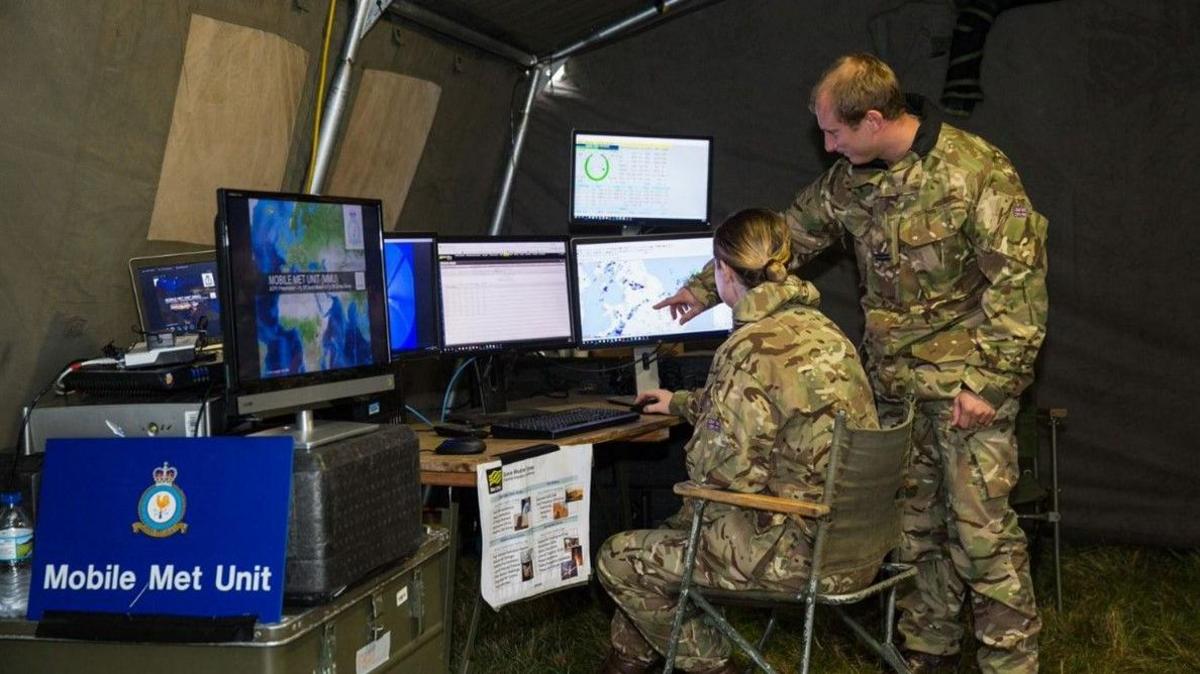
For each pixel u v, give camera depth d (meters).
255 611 1.83
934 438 2.86
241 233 1.93
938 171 2.71
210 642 1.81
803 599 2.30
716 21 4.31
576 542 2.72
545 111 4.56
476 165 4.38
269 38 3.03
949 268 2.74
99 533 1.90
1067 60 3.94
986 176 2.68
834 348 2.38
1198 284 3.89
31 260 2.52
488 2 3.73
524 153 4.59
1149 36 3.85
